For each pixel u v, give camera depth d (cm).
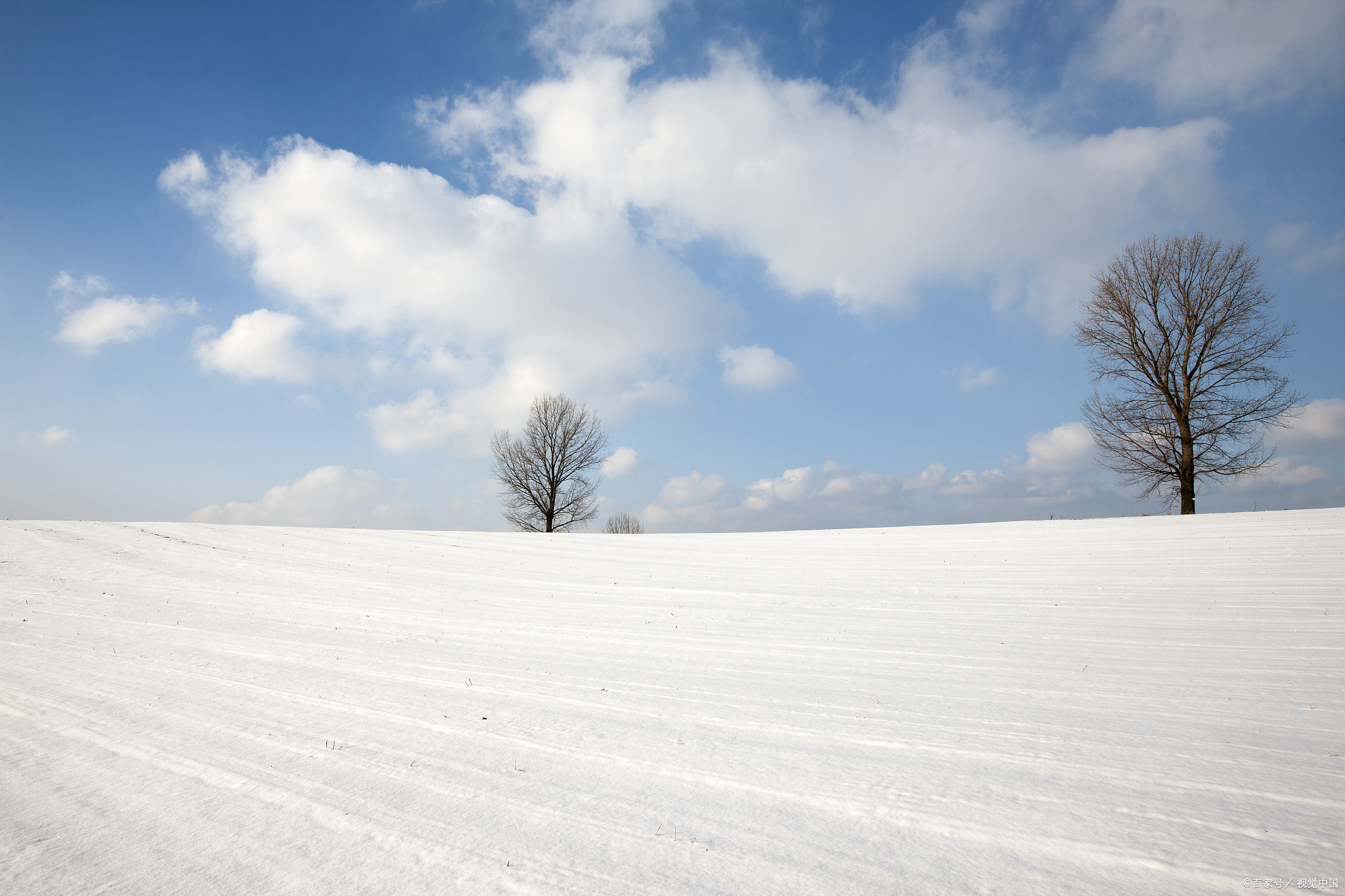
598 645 838
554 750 480
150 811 382
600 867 318
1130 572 1196
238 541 1848
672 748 482
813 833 352
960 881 303
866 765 444
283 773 439
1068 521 2083
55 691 625
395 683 662
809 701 594
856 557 1625
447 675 695
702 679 672
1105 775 419
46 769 445
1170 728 498
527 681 671
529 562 1659
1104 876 304
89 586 1220
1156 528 1738
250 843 344
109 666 717
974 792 399
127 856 330
